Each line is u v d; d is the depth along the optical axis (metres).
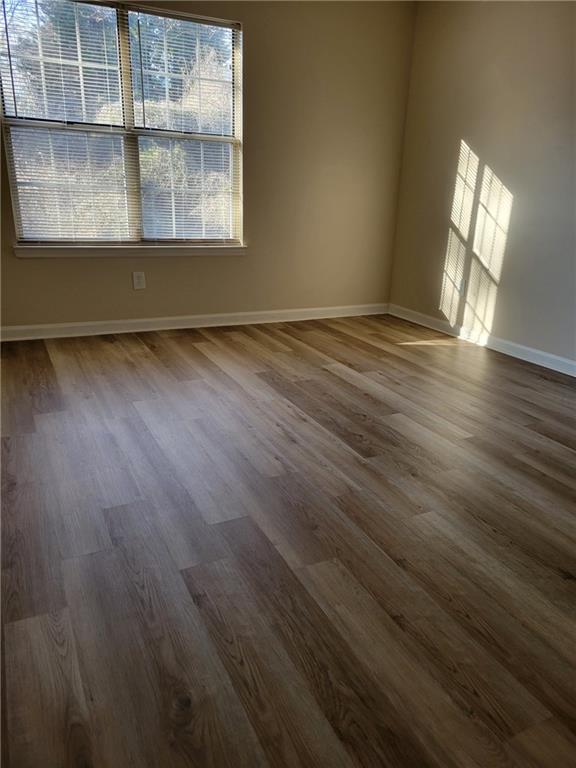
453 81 3.93
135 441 2.31
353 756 1.04
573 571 1.60
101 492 1.92
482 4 3.61
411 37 4.26
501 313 3.81
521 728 1.11
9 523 1.73
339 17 3.95
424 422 2.62
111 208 3.69
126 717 1.11
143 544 1.65
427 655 1.28
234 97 3.83
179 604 1.42
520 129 3.46
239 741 1.07
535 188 3.42
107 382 2.99
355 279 4.76
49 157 3.43
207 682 1.20
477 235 3.91
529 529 1.79
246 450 2.27
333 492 1.98
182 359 3.44
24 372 3.10
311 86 4.02
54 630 1.32
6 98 3.24
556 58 3.16
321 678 1.21
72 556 1.59
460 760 1.04
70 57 3.30
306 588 1.49
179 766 1.02
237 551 1.63
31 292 3.63
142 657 1.25
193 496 1.92
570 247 3.26
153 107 3.60
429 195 4.33
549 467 2.21
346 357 3.63
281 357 3.57
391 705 1.15
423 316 4.57
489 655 1.29
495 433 2.52
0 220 3.38
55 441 2.29
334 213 4.45
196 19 3.54
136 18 3.38
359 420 2.62
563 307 3.37
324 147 4.23
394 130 4.46
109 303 3.87
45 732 1.07
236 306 4.32
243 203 4.06
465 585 1.52
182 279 4.05
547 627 1.38
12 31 3.15
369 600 1.46
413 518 1.83
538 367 3.52
